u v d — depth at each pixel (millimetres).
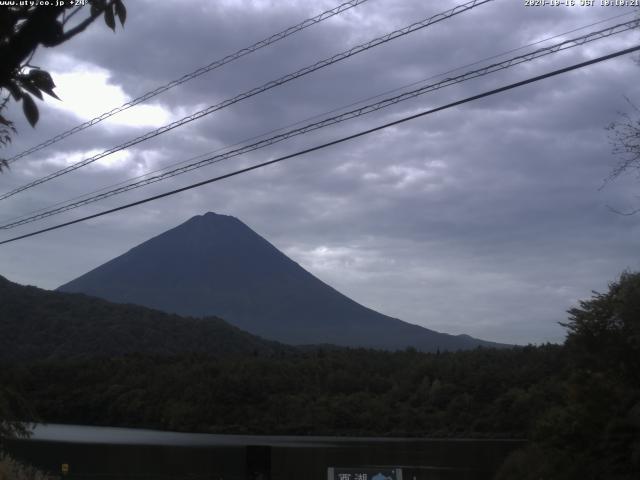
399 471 14078
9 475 19594
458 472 56219
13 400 24062
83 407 120500
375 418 115250
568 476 25062
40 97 4289
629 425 23375
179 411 116125
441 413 110438
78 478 52500
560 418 27047
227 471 61812
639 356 24828
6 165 8766
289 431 114625
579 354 26109
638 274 24578
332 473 13984
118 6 4395
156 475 57250
